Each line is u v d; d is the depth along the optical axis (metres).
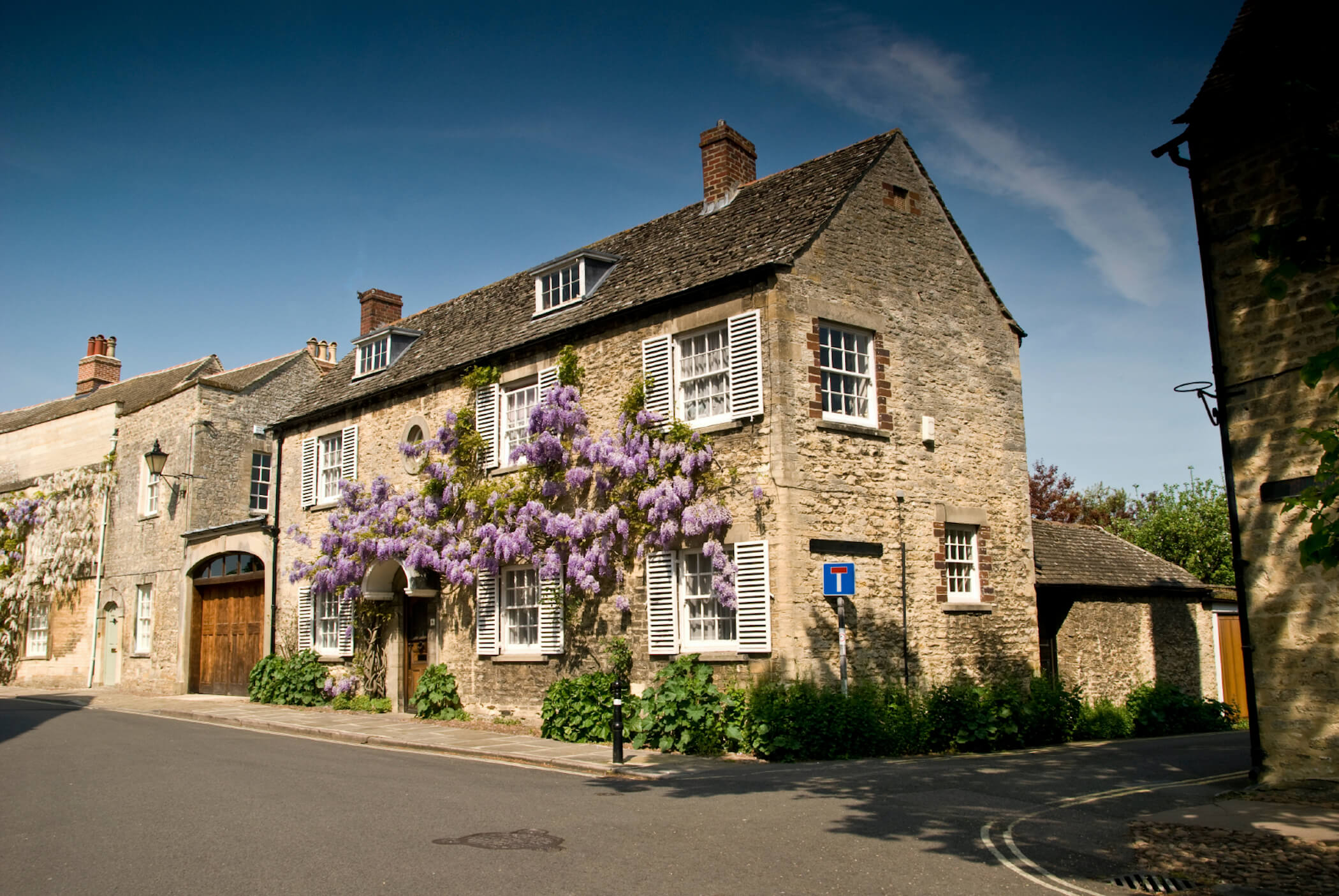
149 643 24.67
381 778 10.25
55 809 8.44
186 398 24.41
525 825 7.75
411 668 18.44
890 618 13.82
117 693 24.17
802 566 12.79
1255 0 10.65
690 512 13.33
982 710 13.66
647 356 14.59
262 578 21.95
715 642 13.41
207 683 23.16
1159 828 7.77
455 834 7.44
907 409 14.73
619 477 14.55
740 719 12.40
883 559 13.89
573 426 15.48
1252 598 9.97
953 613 14.72
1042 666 16.80
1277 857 6.86
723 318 13.79
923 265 15.55
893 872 6.46
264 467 25.25
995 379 16.38
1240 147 10.38
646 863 6.59
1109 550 19.75
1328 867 6.61
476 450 17.27
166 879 6.18
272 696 20.14
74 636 26.91
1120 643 18.05
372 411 20.27
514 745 13.26
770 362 13.12
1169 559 30.52
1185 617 19.33
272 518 22.44
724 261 14.47
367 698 18.45
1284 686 9.68
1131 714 16.97
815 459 13.25
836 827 7.77
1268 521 9.88
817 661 12.74
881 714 12.80
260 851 6.86
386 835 7.36
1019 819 8.18
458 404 18.08
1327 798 8.79
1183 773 10.85
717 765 11.52
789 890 6.02
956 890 6.09
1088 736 15.70
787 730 11.96
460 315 20.75
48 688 26.80
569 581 15.23
